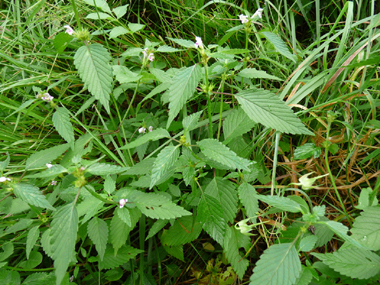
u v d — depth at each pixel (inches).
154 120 16.5
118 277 14.1
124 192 11.8
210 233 11.5
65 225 9.0
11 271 12.2
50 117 18.4
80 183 9.7
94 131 17.1
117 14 15.9
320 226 11.9
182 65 19.6
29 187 10.3
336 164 15.5
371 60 11.8
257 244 14.8
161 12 21.8
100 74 11.6
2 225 13.9
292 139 16.6
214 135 16.2
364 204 11.4
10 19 20.8
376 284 9.8
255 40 18.2
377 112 15.1
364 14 17.2
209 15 19.7
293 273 8.3
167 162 10.2
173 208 11.3
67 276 12.5
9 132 17.5
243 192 12.1
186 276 15.4
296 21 19.7
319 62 16.9
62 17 20.0
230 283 14.6
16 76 19.9
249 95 11.3
